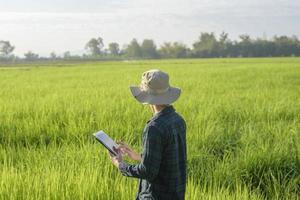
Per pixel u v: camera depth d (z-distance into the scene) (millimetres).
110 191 5359
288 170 7289
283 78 29031
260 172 7188
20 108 12812
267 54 145375
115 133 9578
